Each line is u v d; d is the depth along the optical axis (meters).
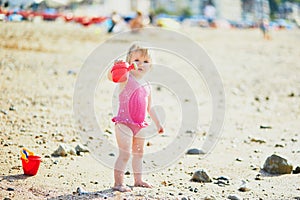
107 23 37.28
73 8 45.31
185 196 6.61
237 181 7.50
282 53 30.02
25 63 18.12
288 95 16.55
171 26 45.31
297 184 7.37
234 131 11.27
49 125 10.53
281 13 131.88
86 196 6.43
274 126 11.95
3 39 22.22
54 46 23.25
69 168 7.69
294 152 9.39
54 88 14.68
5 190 6.53
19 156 8.09
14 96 13.05
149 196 6.52
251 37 44.06
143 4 82.81
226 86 17.72
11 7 24.42
